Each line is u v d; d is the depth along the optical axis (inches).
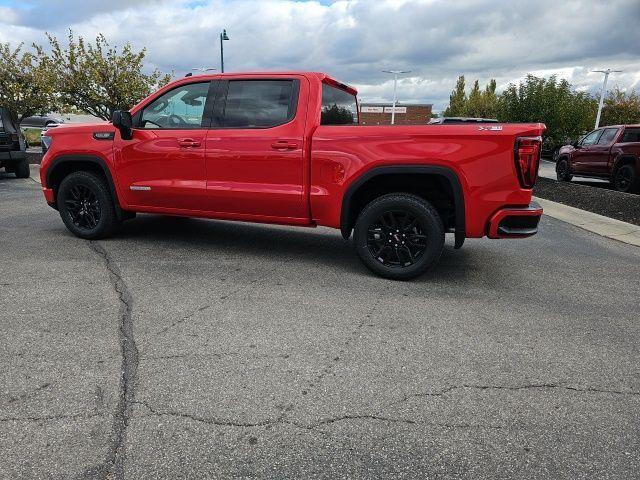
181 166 195.3
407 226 170.6
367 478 78.4
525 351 122.3
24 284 160.6
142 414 92.7
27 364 109.6
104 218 217.2
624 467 81.9
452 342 126.3
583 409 98.0
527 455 84.4
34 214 286.2
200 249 212.4
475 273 187.6
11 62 605.0
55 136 220.4
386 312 145.2
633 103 1409.9
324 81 188.7
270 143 179.9
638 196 407.8
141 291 157.3
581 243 247.6
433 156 159.8
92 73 562.3
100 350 116.7
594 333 134.3
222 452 83.4
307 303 150.7
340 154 170.1
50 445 83.8
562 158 605.6
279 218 187.2
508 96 604.4
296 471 79.5
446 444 86.7
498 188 156.8
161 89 199.9
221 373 107.9
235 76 188.7
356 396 100.5
